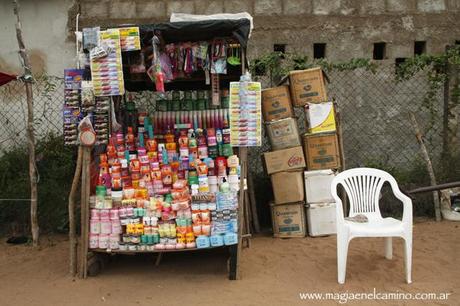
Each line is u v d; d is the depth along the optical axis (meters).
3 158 6.57
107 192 4.62
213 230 4.48
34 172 5.87
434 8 7.31
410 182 6.62
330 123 5.86
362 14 7.27
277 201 5.89
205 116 5.16
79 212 6.08
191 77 5.61
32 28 7.09
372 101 7.05
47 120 6.92
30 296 4.29
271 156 5.86
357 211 4.74
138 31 4.34
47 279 4.71
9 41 7.09
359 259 5.00
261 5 7.18
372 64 6.77
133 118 5.30
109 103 4.78
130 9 7.15
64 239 6.09
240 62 4.76
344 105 7.03
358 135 7.06
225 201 4.48
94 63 4.32
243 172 4.54
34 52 7.09
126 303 4.08
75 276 4.74
